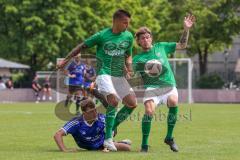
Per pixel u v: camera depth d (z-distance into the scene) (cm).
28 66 18188
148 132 4009
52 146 4409
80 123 4019
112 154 3800
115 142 4116
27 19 16712
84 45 4091
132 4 17838
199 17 18225
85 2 17462
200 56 19462
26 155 3753
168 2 18962
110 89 4041
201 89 16638
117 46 4050
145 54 4112
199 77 18225
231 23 18638
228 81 19488
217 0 18462
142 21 17888
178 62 15112
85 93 7456
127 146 4081
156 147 4375
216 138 5116
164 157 3631
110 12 17650
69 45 17312
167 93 4056
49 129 6056
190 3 18562
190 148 4262
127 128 6253
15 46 17188
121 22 4000
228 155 3778
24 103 14438
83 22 17312
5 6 16838
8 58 18388
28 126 6475
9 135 5341
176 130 6009
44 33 16975
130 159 3516
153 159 3522
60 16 16912
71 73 7781
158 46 4144
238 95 16350
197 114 9362
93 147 4078
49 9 16925
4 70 19012
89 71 7812
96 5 17650
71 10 17125
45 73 15750
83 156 3681
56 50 17075
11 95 16150
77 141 4084
